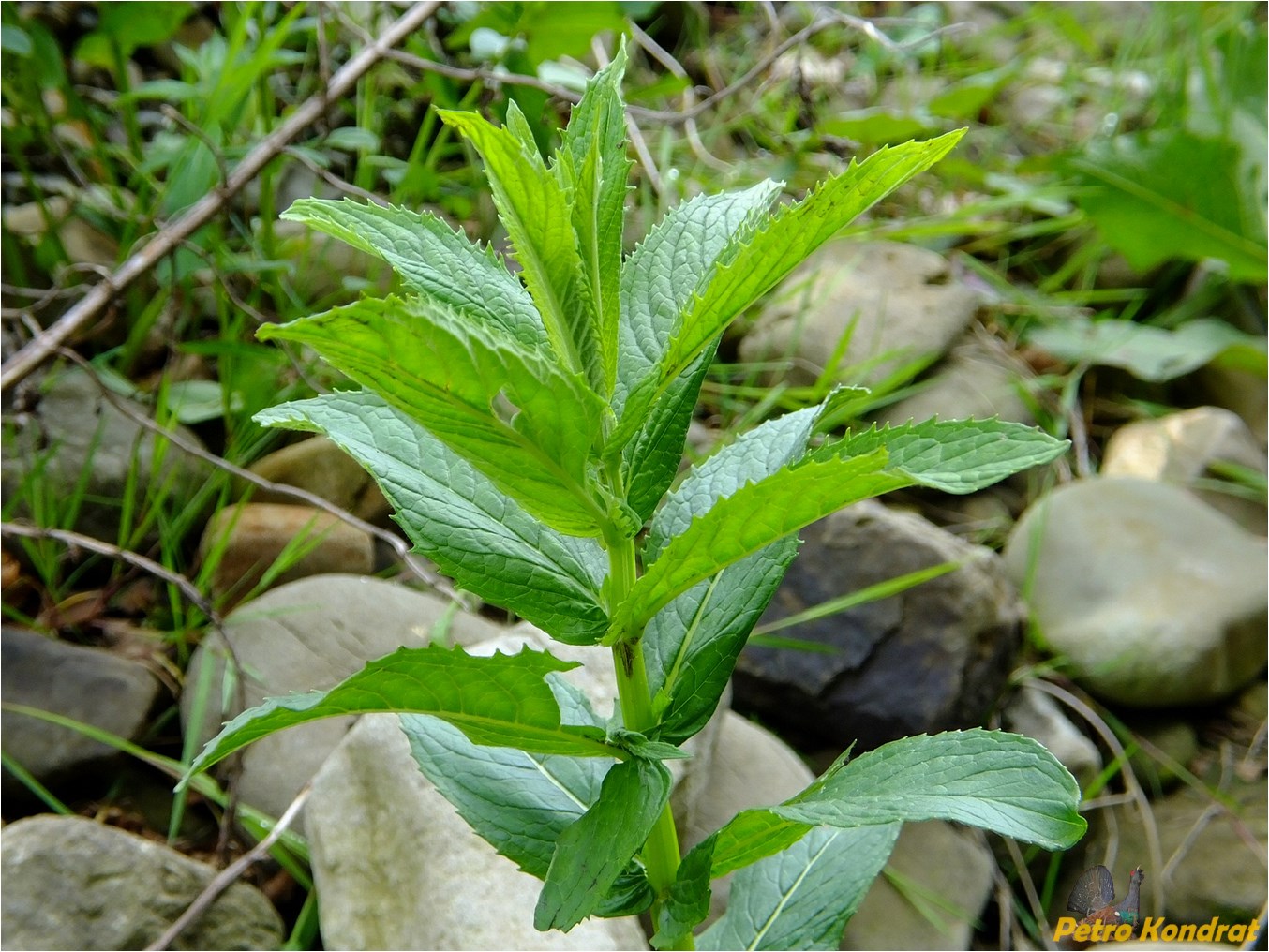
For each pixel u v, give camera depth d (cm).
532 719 32
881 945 54
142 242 64
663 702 34
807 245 28
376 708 31
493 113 70
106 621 60
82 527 62
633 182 83
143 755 54
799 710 61
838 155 85
